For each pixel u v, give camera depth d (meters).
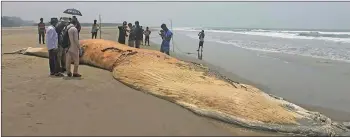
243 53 20.12
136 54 10.32
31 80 8.41
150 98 7.27
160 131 5.27
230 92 7.45
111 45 11.34
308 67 14.54
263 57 18.16
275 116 6.70
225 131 5.68
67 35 8.85
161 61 9.95
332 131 6.36
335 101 8.79
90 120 5.62
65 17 9.72
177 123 5.74
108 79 9.04
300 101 8.73
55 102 6.57
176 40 32.53
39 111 5.98
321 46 26.86
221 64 14.78
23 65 10.70
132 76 8.60
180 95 7.23
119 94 7.46
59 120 5.55
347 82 11.27
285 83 10.98
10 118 5.52
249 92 7.86
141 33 16.39
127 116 5.93
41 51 12.75
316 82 11.23
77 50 8.93
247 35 52.53
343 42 32.03
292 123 6.57
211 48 23.27
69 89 7.64
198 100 6.98
